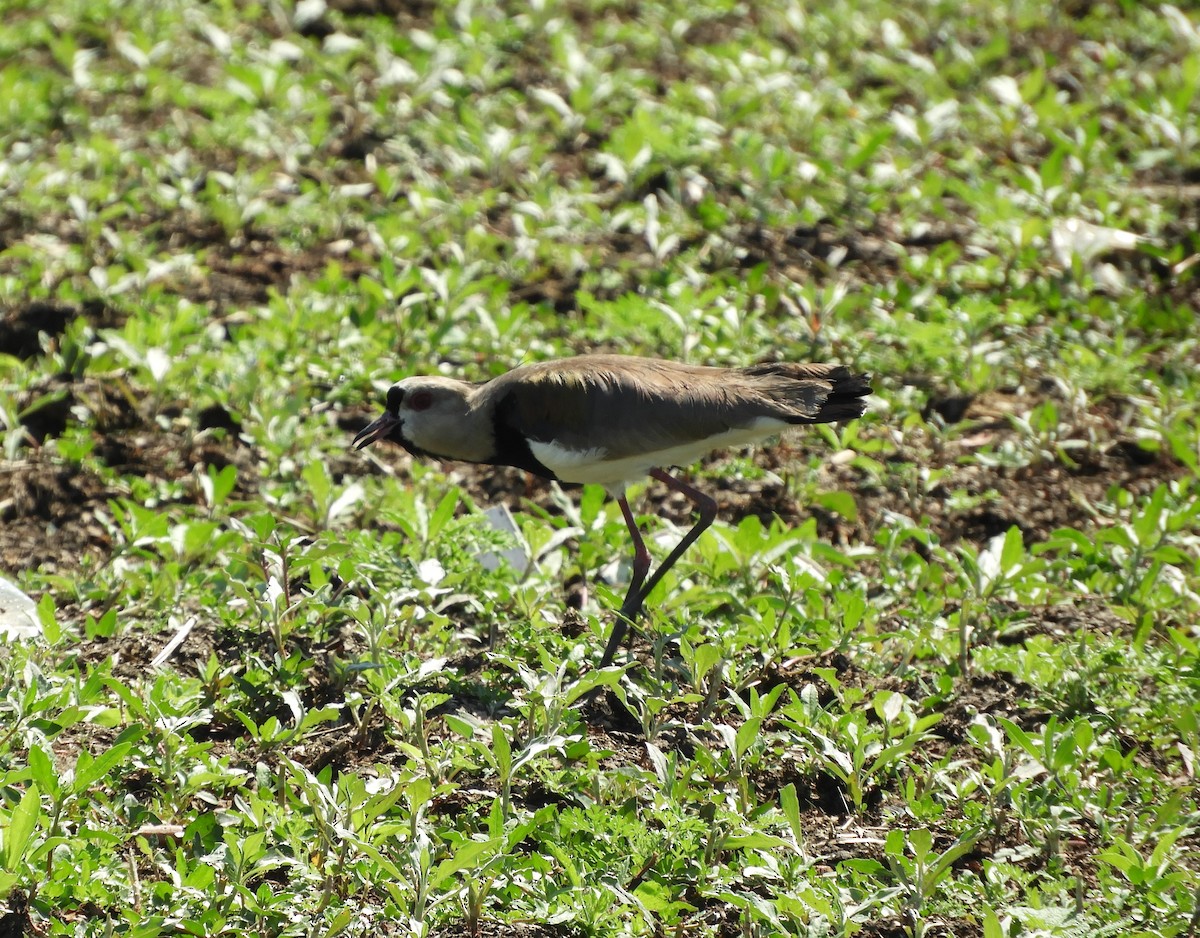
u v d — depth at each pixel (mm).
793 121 18703
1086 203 16938
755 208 16719
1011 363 14359
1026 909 7594
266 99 18984
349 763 8953
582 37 21219
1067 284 15367
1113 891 7832
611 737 9266
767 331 14297
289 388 13375
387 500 11781
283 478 12328
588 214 16531
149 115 18953
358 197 16953
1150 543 10914
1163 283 15812
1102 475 13023
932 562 11648
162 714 8516
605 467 10258
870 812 8773
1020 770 8789
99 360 13555
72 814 8008
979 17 22141
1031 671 9664
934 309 14734
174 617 10289
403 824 7727
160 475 12594
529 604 10281
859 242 16516
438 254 15727
